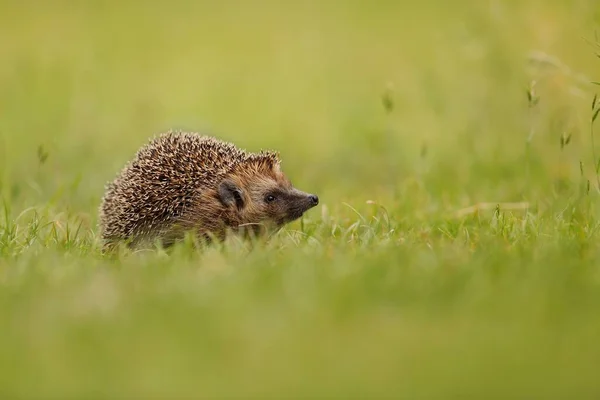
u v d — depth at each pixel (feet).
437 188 64.23
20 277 39.32
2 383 29.53
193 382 29.50
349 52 128.98
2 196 58.54
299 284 36.65
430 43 122.93
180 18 161.27
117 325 33.30
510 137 73.51
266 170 52.70
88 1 171.42
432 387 28.94
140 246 50.42
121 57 130.41
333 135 92.17
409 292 35.65
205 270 39.91
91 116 92.02
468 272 37.29
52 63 113.60
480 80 78.69
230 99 110.01
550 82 70.49
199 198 50.55
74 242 49.03
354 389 28.91
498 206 50.78
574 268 38.58
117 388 29.17
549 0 77.87
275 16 162.40
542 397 28.22
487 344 31.32
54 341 32.12
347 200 60.23
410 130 83.05
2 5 164.04
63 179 71.67
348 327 32.96
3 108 92.58
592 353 30.55
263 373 29.94
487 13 79.10
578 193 57.82
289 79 119.24
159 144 51.98
